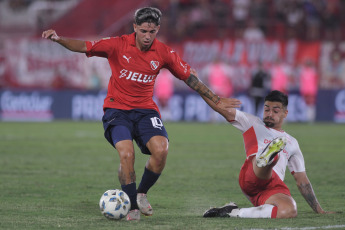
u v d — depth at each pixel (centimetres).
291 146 2112
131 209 1969
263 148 2061
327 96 8081
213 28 9100
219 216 2014
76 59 8325
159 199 2536
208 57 8244
